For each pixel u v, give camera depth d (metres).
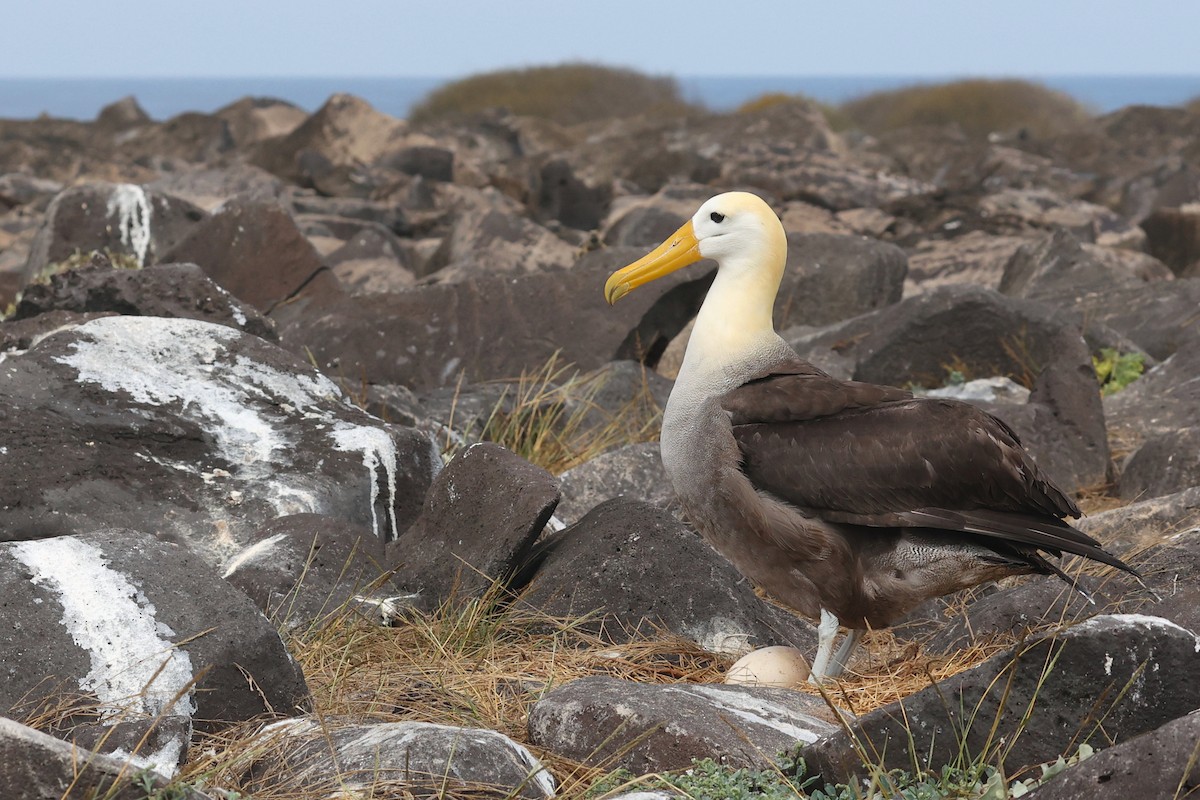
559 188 35.44
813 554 7.02
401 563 8.36
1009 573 7.00
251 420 9.22
